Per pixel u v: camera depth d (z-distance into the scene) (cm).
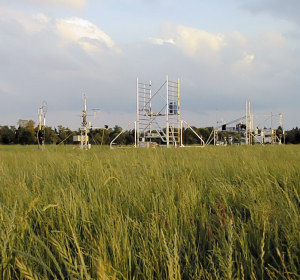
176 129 3788
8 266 264
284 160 895
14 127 5797
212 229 344
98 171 615
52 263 288
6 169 759
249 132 4269
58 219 358
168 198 422
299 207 395
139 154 1220
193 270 272
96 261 247
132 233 321
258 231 327
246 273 274
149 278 255
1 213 339
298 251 286
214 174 632
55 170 717
